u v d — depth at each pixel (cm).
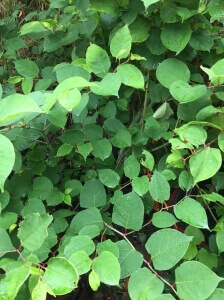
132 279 46
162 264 47
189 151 63
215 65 58
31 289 45
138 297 44
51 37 78
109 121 67
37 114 56
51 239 56
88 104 67
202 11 62
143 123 73
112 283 43
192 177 57
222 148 54
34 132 65
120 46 58
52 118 57
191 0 64
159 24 66
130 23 64
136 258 48
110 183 61
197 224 51
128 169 61
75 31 76
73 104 46
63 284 41
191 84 71
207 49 65
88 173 68
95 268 44
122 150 72
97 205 60
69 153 69
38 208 58
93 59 59
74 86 45
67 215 61
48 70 78
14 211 62
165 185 55
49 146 69
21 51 109
